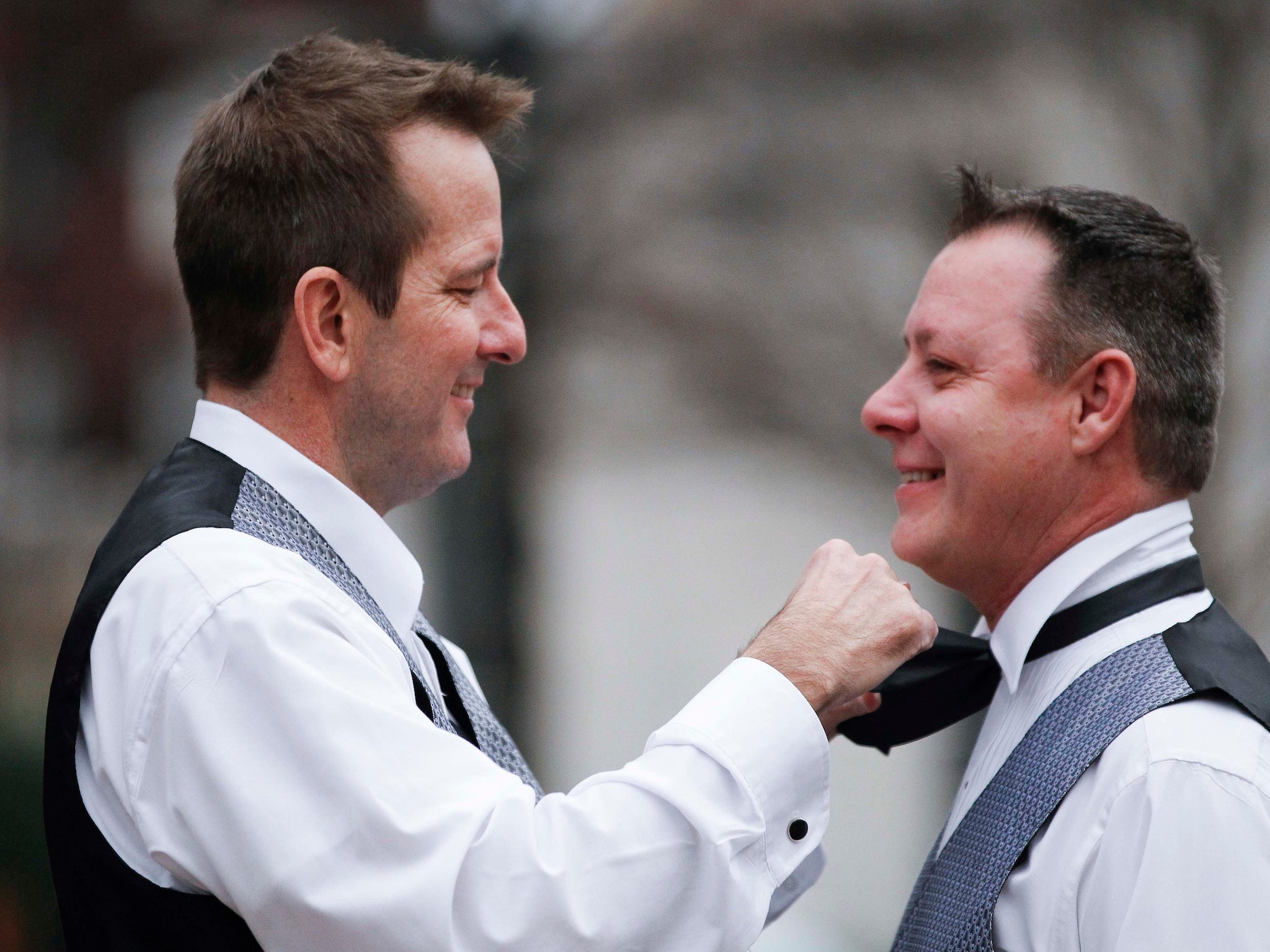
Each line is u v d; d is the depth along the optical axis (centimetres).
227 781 571
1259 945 599
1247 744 627
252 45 2433
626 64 2575
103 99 2441
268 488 655
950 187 805
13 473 2369
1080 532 718
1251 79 2031
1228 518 1939
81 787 617
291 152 649
